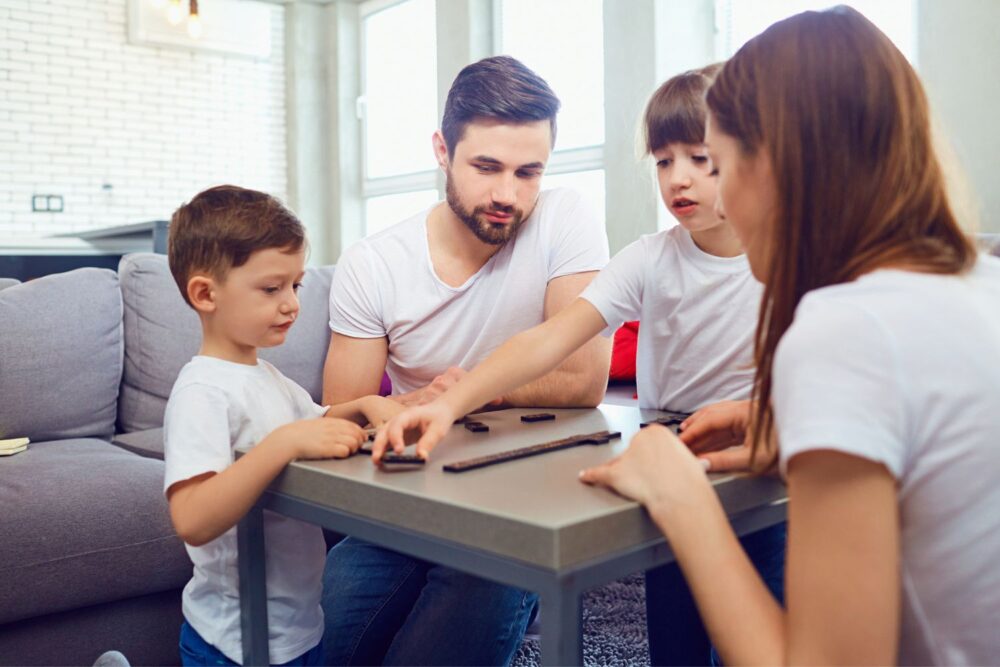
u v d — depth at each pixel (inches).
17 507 59.1
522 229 60.9
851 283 26.1
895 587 23.9
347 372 62.2
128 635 62.9
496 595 47.3
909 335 24.1
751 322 52.3
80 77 268.7
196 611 46.1
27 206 262.2
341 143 294.4
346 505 31.7
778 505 32.9
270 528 45.5
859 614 23.6
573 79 209.0
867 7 143.6
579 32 207.5
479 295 60.7
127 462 68.8
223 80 292.7
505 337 61.1
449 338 61.1
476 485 29.8
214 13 285.0
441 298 60.2
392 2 278.5
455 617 46.8
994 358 24.4
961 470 24.2
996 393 24.2
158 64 281.1
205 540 37.7
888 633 23.8
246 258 44.6
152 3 273.3
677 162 50.6
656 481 27.3
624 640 72.3
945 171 29.0
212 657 45.2
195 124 288.5
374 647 53.3
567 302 59.8
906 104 27.1
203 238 44.7
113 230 171.0
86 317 83.3
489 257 61.2
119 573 61.1
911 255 26.4
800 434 23.9
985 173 121.3
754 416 34.3
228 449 43.3
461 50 234.1
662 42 173.9
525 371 44.5
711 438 36.9
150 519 62.6
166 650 64.6
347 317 62.3
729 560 26.2
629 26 178.4
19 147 260.7
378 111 288.4
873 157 26.9
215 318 46.3
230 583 44.9
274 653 45.9
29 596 57.6
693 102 49.1
